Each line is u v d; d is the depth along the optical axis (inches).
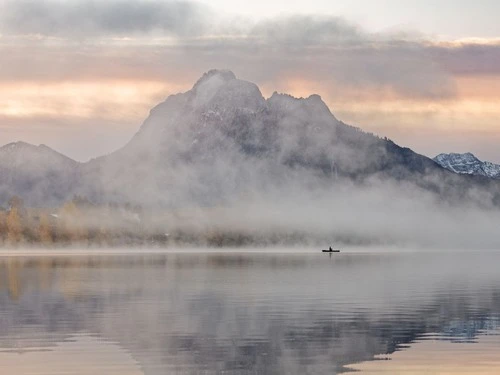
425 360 2223.2
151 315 3316.9
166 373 2064.5
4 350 2396.7
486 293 4377.5
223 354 2331.4
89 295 4315.9
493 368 2105.1
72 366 2148.1
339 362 2203.5
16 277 6048.2
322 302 3873.0
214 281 5575.8
